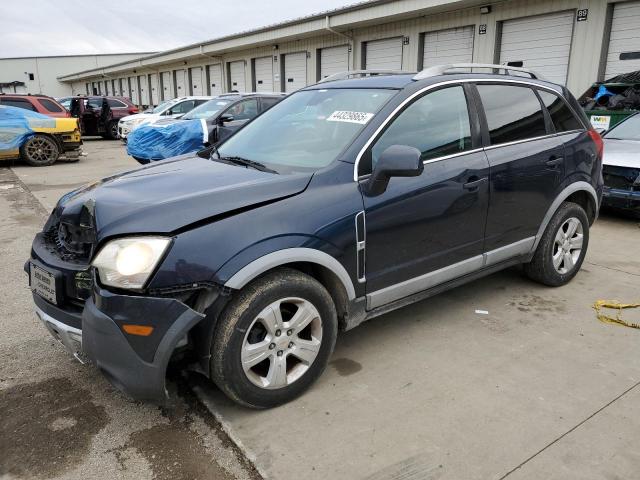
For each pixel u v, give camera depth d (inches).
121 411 108.2
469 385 115.6
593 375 119.4
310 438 98.5
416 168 106.7
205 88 1121.4
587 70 457.7
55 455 95.0
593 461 91.7
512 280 179.8
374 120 120.6
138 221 94.8
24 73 2347.4
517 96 154.1
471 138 137.5
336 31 687.1
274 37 787.4
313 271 114.2
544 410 106.3
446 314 152.8
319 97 144.3
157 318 90.4
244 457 94.1
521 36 508.4
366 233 113.3
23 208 309.0
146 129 367.2
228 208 98.7
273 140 136.3
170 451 96.1
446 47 580.1
